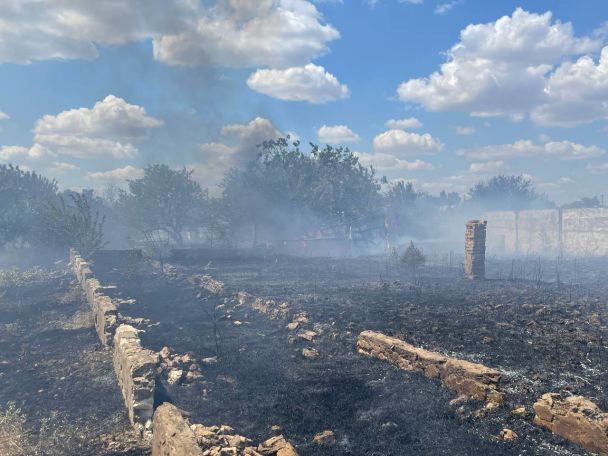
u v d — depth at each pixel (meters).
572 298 17.14
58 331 14.68
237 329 14.02
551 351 10.36
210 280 22.28
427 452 6.30
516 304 16.02
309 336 12.51
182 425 5.82
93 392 9.36
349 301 17.47
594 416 6.23
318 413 7.82
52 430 7.60
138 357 8.14
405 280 23.48
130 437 7.26
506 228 43.25
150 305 18.19
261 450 6.27
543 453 6.09
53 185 44.66
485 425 7.02
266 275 26.56
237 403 8.37
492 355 10.21
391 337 11.02
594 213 34.81
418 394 8.41
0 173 38.62
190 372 9.76
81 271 22.45
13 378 10.29
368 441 6.70
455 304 16.42
